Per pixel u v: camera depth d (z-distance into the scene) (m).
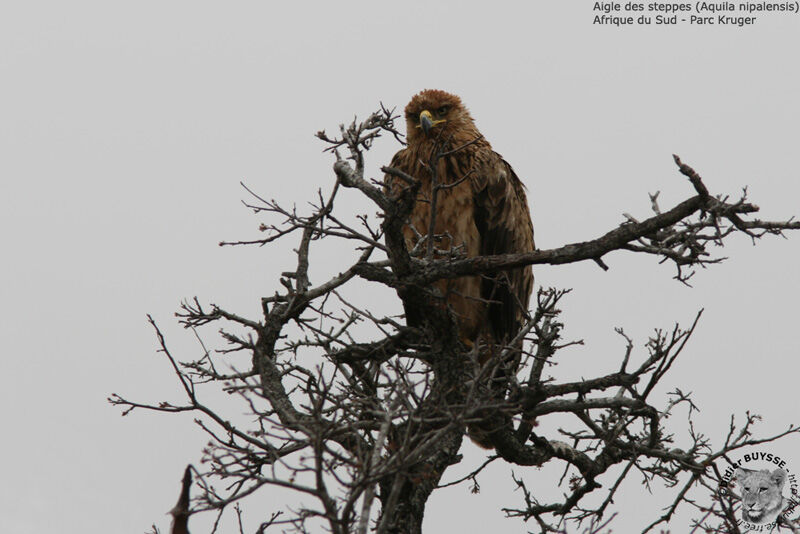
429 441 11.47
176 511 11.31
